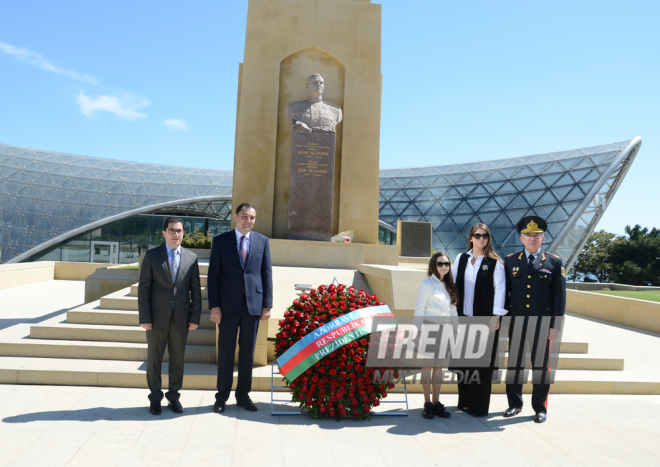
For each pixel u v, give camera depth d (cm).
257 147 1113
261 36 1132
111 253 3428
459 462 373
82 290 1557
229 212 4106
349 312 488
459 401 518
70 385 534
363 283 836
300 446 394
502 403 545
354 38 1155
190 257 482
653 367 727
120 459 351
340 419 470
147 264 461
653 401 566
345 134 1136
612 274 3450
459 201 3475
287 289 754
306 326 478
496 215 3228
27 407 455
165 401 495
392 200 3703
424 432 441
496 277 498
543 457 387
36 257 3281
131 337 637
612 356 689
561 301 491
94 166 3812
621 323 1254
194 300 477
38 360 578
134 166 3925
